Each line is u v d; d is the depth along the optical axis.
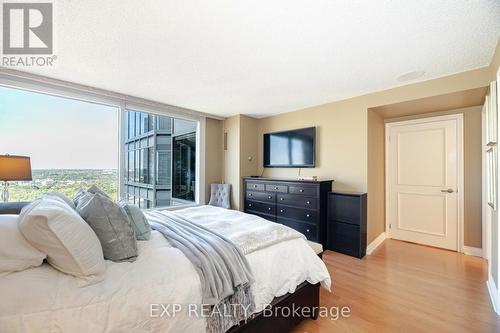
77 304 0.91
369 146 3.40
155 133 4.27
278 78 2.79
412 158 3.82
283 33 1.87
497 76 1.93
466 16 1.65
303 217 3.57
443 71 2.60
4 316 0.81
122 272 1.10
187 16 1.66
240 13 1.62
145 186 4.10
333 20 1.70
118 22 1.73
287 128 4.38
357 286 2.34
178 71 2.60
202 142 4.59
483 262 2.96
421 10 1.59
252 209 4.33
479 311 1.92
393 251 3.39
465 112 3.35
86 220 1.22
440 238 3.54
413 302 2.05
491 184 2.26
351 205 3.21
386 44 2.03
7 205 2.04
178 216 2.18
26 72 2.61
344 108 3.59
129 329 0.97
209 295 1.19
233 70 2.58
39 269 0.99
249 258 1.49
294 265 1.70
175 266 1.21
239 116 4.55
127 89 3.18
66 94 2.96
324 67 2.50
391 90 3.12
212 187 4.65
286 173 4.41
